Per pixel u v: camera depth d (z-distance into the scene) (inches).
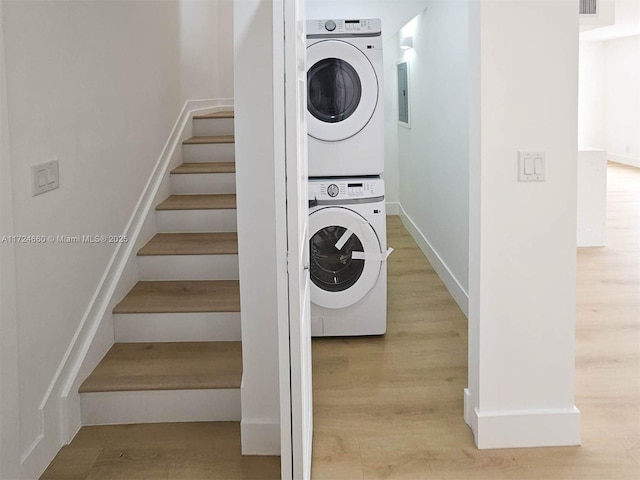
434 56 207.3
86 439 118.3
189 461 111.7
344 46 159.2
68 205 120.1
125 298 142.3
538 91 107.9
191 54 215.6
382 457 112.3
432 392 135.9
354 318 165.2
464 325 173.8
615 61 518.9
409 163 274.5
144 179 163.0
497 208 110.0
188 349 135.2
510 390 114.1
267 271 111.0
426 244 238.8
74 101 122.9
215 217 167.9
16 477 98.1
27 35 104.9
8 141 95.7
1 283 94.0
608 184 415.2
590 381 139.3
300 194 91.7
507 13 106.4
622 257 241.9
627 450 112.4
